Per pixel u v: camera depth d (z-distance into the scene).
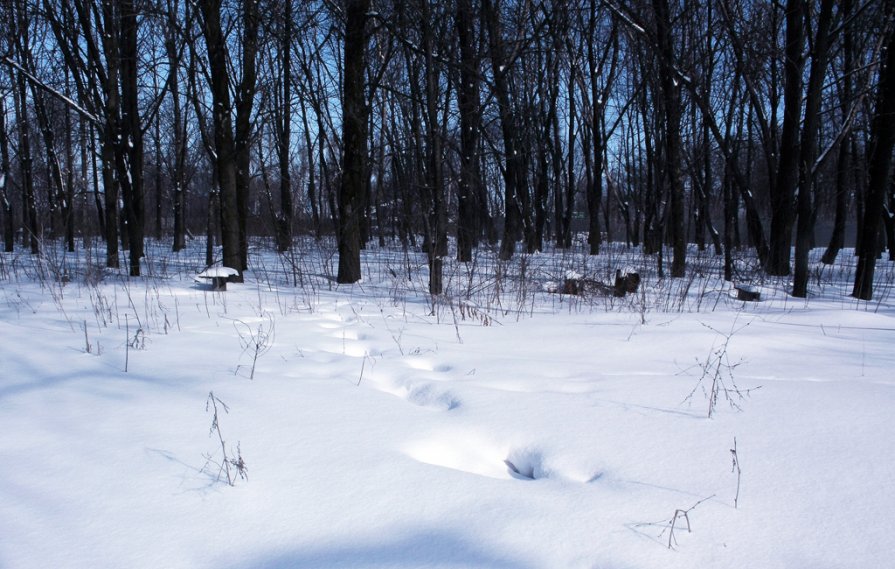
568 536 2.00
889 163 8.47
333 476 2.43
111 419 3.06
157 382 3.72
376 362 4.40
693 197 23.42
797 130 11.70
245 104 10.46
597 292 8.78
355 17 9.05
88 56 12.63
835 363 4.34
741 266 14.03
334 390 3.61
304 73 19.23
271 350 4.75
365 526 2.06
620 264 14.33
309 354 4.64
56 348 4.64
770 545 1.94
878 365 4.27
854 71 10.80
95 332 5.37
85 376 3.84
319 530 2.04
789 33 10.86
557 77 20.20
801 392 3.52
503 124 14.85
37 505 2.18
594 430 2.94
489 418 3.12
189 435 2.85
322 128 18.83
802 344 5.04
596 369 4.20
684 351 4.77
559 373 4.11
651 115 20.38
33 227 17.84
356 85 9.42
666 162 13.12
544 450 2.74
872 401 3.33
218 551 1.91
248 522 2.08
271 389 3.60
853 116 10.29
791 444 2.74
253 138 13.64
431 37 8.43
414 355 4.63
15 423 2.99
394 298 7.91
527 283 9.05
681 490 2.32
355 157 9.80
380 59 17.62
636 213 28.92
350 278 10.06
